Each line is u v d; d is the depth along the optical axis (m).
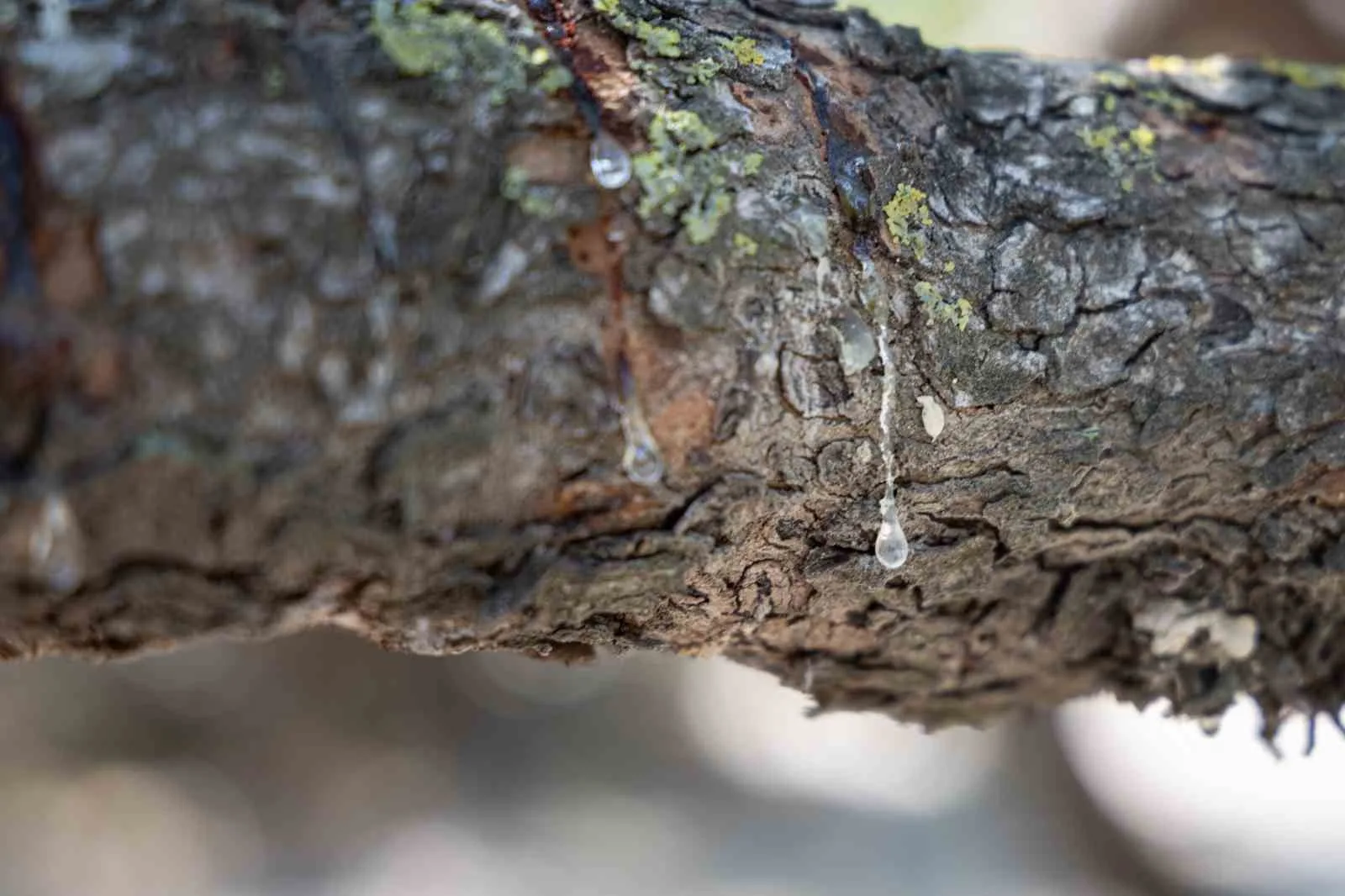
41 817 1.67
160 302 0.49
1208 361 0.55
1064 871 1.79
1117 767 1.77
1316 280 0.56
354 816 1.85
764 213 0.52
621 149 0.52
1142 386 0.55
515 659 2.16
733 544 0.54
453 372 0.50
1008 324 0.54
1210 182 0.56
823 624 0.57
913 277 0.54
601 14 0.53
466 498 0.51
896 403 0.54
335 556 0.51
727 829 1.97
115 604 0.50
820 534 0.54
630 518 0.52
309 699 1.97
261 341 0.49
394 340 0.50
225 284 0.49
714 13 0.54
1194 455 0.56
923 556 0.55
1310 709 0.60
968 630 0.58
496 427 0.51
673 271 0.51
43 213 0.49
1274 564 0.58
